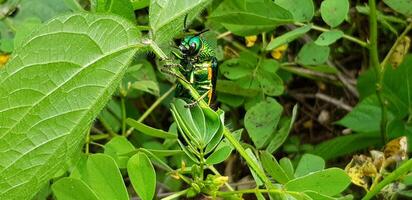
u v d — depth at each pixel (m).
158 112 0.66
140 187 0.38
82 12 0.34
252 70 0.56
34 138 0.36
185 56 0.41
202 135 0.39
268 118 0.48
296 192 0.38
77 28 0.34
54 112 0.36
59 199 0.37
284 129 0.48
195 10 0.39
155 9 0.37
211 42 0.55
